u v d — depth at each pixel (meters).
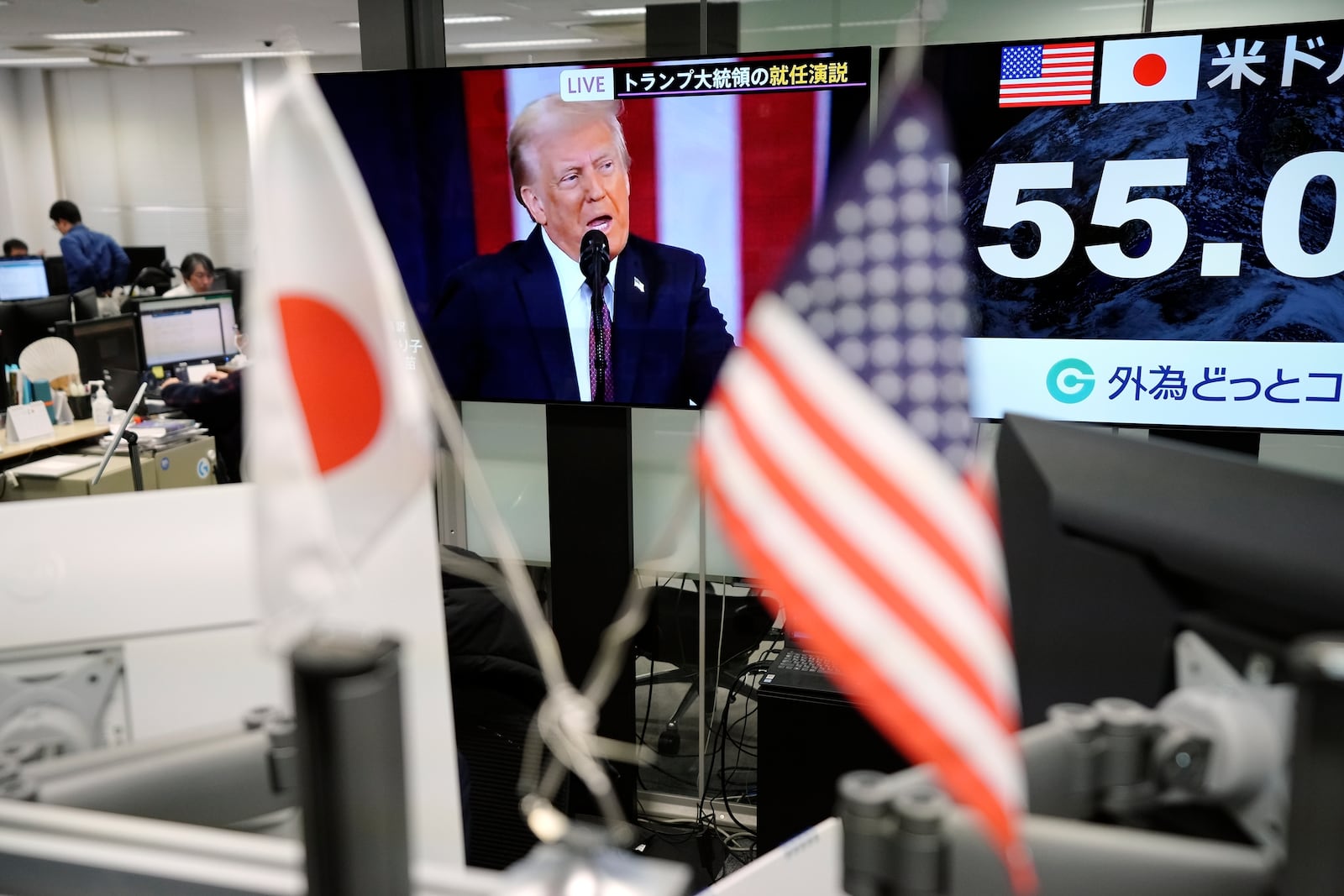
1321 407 2.64
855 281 0.53
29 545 0.96
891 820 0.63
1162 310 2.69
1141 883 0.64
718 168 2.81
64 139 10.17
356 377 0.61
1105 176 2.65
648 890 0.55
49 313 5.09
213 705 0.96
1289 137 2.51
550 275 3.00
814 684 2.47
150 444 4.38
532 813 0.61
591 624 3.21
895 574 0.52
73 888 0.72
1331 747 0.49
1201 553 0.74
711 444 0.57
